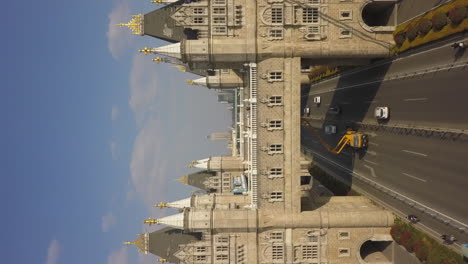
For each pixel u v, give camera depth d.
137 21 55.97
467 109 37.16
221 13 50.41
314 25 50.69
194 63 53.69
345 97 74.50
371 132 60.19
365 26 51.22
